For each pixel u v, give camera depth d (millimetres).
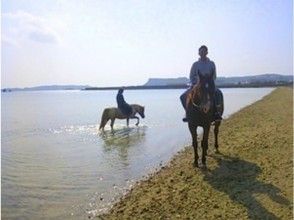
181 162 15148
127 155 17578
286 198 9898
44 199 11438
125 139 22453
